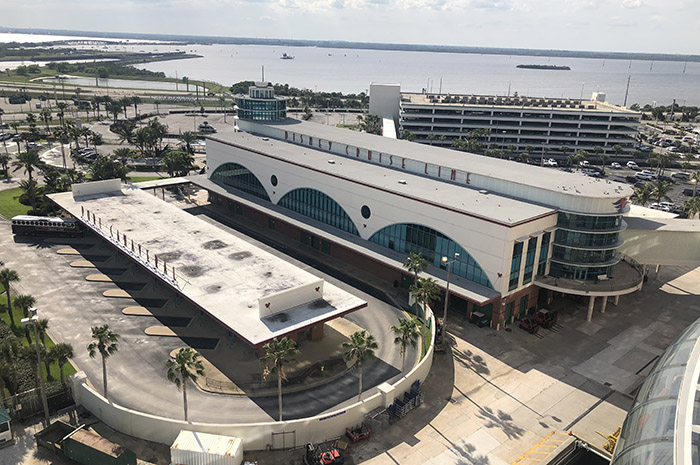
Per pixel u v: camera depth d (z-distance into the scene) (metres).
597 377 61.97
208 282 69.56
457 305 76.81
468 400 57.16
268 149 110.06
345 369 61.47
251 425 48.34
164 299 76.88
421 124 192.25
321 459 46.75
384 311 75.75
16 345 53.94
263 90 133.12
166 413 53.31
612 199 72.81
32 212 107.19
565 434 52.31
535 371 62.81
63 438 47.50
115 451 45.66
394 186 84.50
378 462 48.06
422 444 50.50
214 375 59.66
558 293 82.31
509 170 89.00
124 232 85.75
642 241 82.88
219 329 69.38
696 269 94.94
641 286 84.88
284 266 75.38
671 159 175.12
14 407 52.03
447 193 81.31
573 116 188.12
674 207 120.88
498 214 71.00
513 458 48.94
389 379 59.94
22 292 77.31
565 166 172.00
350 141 110.19
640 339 70.75
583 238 74.19
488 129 180.38
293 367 61.31
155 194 126.69
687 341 31.41
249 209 112.50
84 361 61.53
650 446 25.62
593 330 72.75
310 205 98.69
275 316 62.09
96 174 122.62
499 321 71.31
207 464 45.59
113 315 71.94
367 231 88.12
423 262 71.12
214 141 120.31
